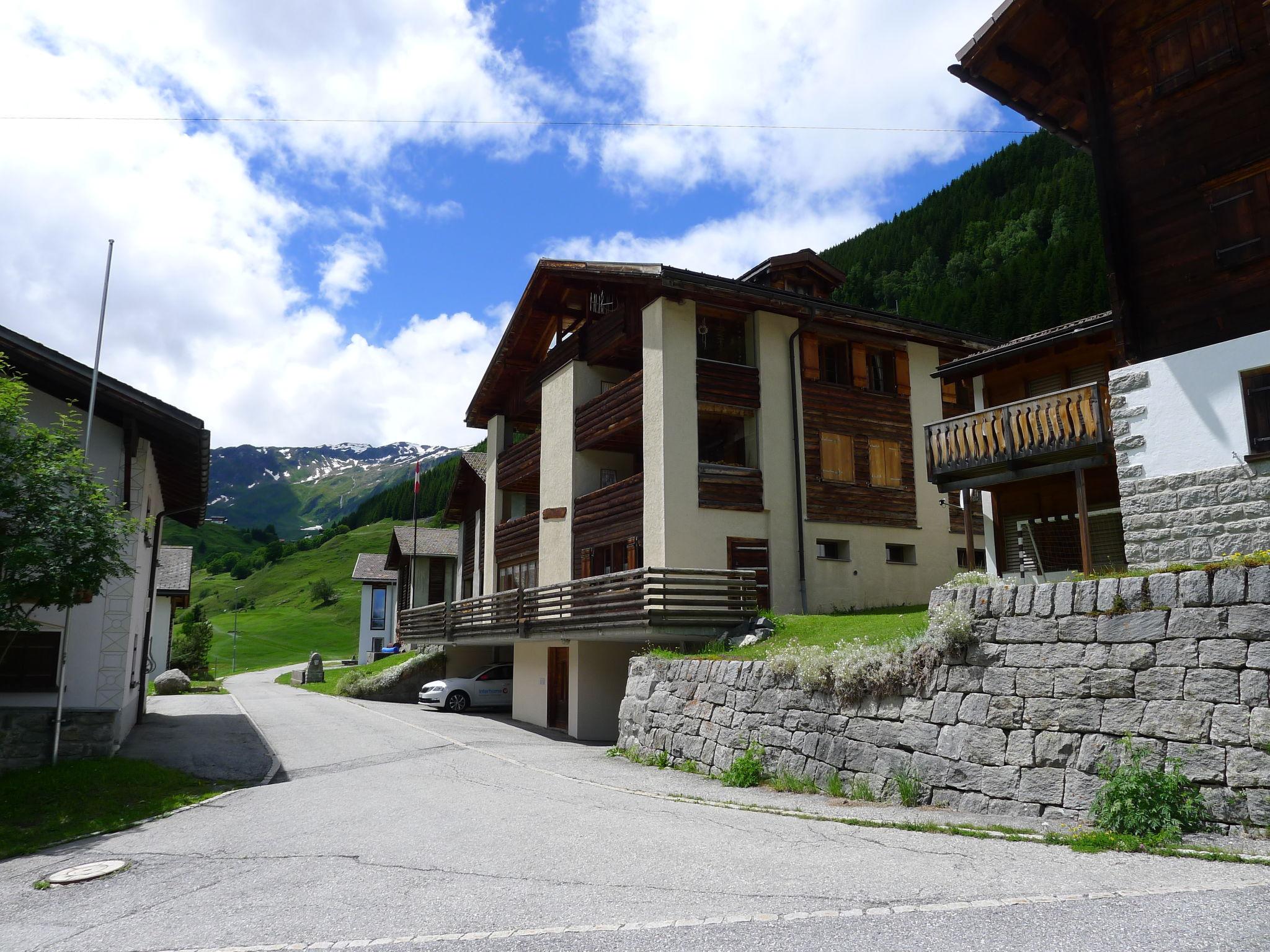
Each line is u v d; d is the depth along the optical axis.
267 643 86.62
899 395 24.27
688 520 20.23
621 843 8.63
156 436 16.92
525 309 26.77
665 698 15.85
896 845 7.99
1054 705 9.10
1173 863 6.75
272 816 11.26
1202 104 11.67
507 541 29.20
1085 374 16.97
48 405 15.72
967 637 10.12
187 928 6.44
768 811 10.26
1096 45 12.93
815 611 21.48
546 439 26.20
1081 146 15.27
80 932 6.50
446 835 9.39
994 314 83.88
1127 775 8.04
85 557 12.34
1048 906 5.73
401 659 35.03
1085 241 79.62
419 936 5.91
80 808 12.01
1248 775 7.49
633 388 21.80
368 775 14.45
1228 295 11.15
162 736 19.02
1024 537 17.55
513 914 6.30
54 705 14.71
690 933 5.61
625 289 22.72
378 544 164.38
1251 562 8.12
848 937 5.31
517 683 25.36
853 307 22.70
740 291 20.97
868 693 11.32
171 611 41.03
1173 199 11.84
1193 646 8.08
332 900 7.00
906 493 23.77
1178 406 11.41
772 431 21.77
